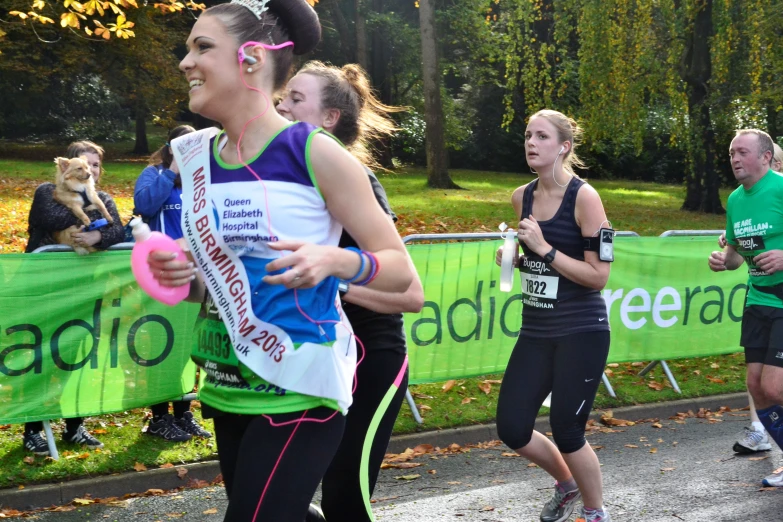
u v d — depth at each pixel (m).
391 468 5.02
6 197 14.63
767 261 4.48
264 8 1.96
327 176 1.93
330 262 1.83
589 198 3.64
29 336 4.62
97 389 4.81
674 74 17.11
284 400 1.99
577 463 3.67
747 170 4.62
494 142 34.50
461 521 4.15
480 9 27.33
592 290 3.71
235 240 1.95
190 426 5.15
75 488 4.43
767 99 16.61
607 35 16.36
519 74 28.53
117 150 35.62
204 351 2.14
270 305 1.95
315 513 2.83
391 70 32.06
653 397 6.53
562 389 3.61
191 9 9.06
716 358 7.59
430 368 5.89
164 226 4.89
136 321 4.89
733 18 16.73
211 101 1.95
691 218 17.75
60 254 4.65
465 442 5.59
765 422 4.72
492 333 6.13
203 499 4.47
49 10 21.28
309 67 3.15
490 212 16.03
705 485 4.71
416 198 18.48
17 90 33.91
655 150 33.00
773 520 4.18
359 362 2.61
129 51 26.89
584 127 17.39
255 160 1.96
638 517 4.21
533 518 4.20
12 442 4.83
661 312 6.77
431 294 5.83
